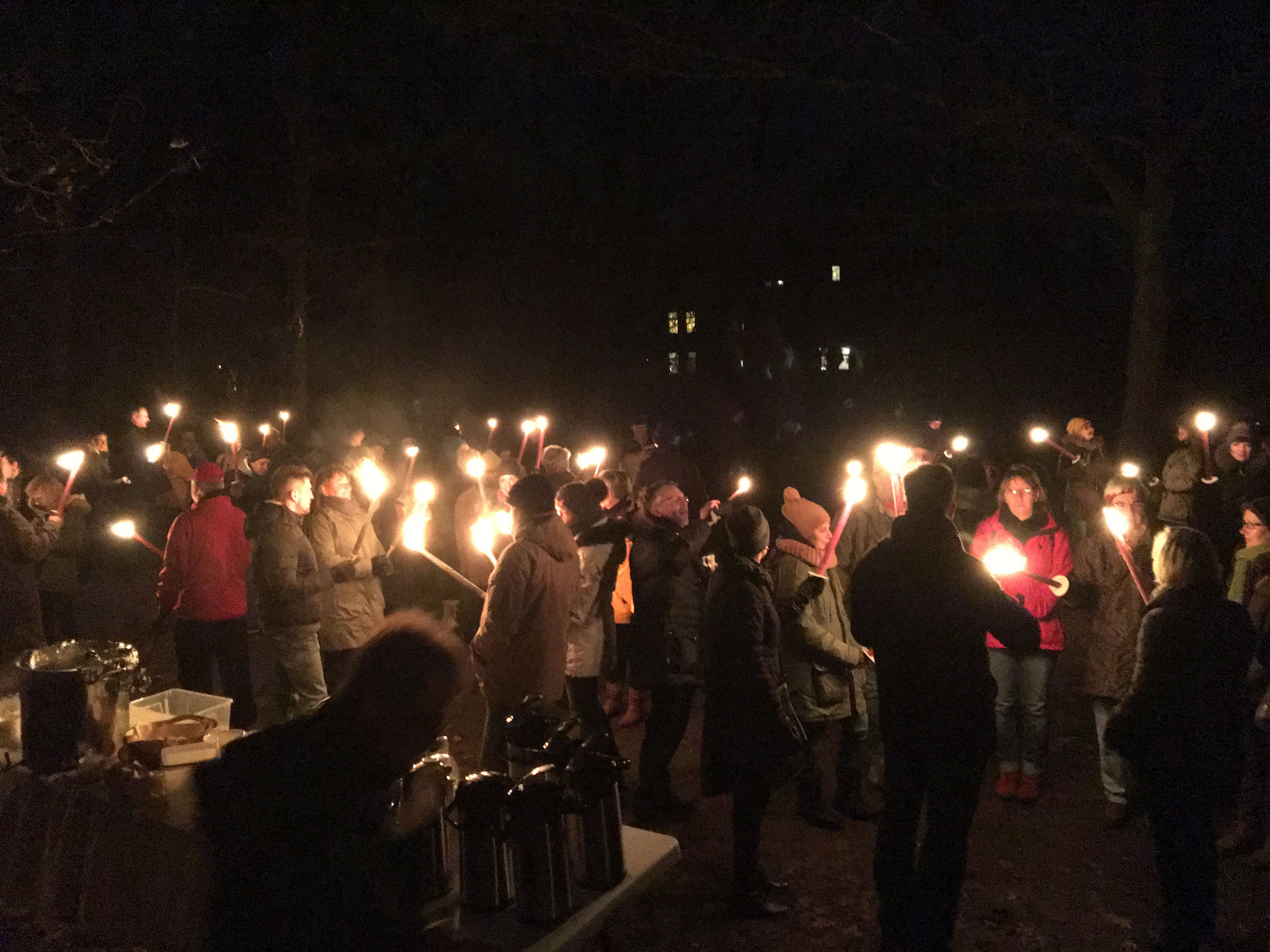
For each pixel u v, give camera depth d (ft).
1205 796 13.05
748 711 14.60
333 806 6.51
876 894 14.85
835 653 17.12
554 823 8.95
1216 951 14.24
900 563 13.21
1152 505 33.50
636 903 15.52
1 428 53.67
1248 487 29.60
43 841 12.06
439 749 10.15
